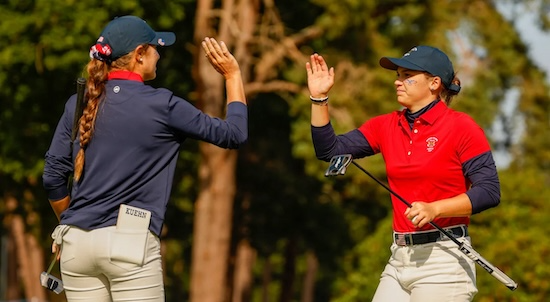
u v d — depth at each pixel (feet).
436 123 62.90
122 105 56.54
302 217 323.78
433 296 62.59
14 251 400.67
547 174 412.36
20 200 268.82
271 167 321.11
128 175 56.44
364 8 248.11
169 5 230.68
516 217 203.62
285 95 273.33
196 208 266.77
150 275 56.49
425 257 62.85
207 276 257.55
